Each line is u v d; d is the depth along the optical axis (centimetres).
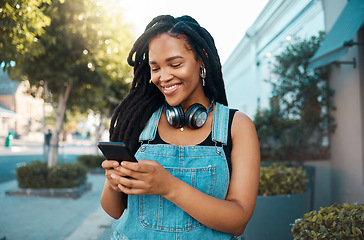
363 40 342
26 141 3538
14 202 569
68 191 611
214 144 91
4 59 260
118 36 542
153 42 86
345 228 142
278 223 246
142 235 89
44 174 639
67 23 483
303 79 406
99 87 605
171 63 84
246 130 92
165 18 91
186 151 90
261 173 271
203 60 89
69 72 546
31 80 591
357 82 346
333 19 388
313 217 152
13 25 232
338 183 384
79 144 3688
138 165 71
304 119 396
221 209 77
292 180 267
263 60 716
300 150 405
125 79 711
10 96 3728
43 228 413
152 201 90
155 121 98
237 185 86
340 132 381
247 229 251
